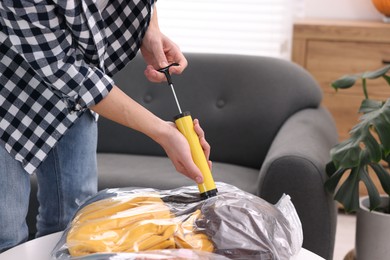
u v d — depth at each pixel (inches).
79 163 69.4
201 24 142.8
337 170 86.3
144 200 54.2
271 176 84.4
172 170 99.9
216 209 50.6
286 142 90.2
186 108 108.8
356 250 93.1
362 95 129.3
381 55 127.3
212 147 108.0
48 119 59.8
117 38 65.4
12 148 60.2
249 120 106.4
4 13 51.7
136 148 109.8
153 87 110.3
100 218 51.7
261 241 48.8
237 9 141.6
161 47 66.8
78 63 54.5
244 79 108.5
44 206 71.6
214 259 46.3
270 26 141.6
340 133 131.8
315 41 129.1
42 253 54.4
